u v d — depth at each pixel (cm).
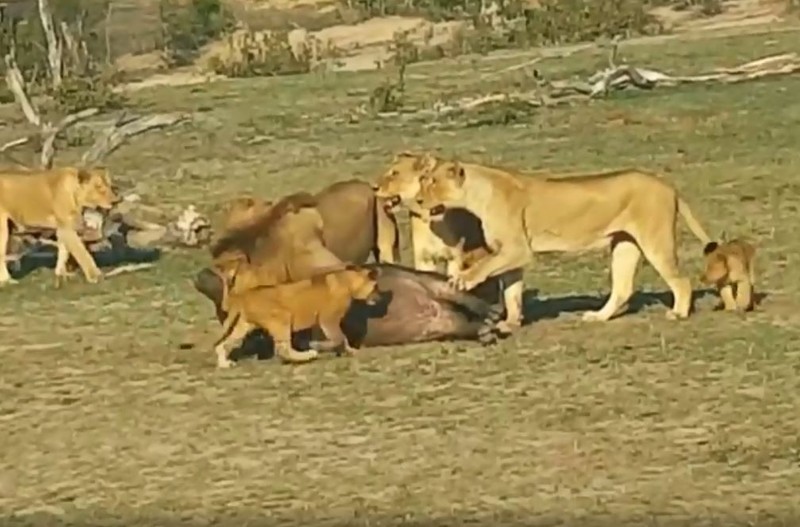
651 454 1187
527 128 3147
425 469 1177
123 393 1425
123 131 2969
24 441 1300
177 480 1181
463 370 1433
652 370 1415
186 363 1513
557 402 1329
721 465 1157
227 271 1501
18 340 1670
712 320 1594
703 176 2561
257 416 1329
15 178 1991
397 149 3016
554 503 1091
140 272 2023
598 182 1577
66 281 1978
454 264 1586
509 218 1545
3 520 1110
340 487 1145
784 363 1425
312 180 2755
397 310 1514
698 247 2011
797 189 2411
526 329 1582
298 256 1545
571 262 1927
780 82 3384
